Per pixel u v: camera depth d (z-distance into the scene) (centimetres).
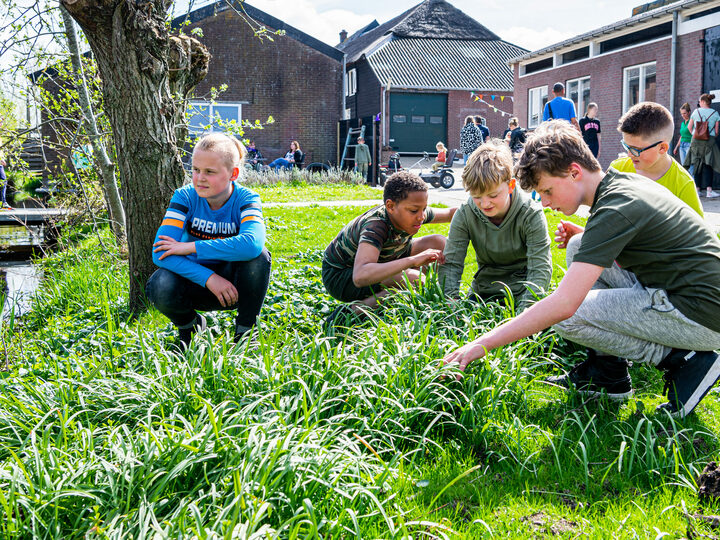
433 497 237
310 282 573
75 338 464
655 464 252
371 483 230
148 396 283
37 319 581
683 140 1459
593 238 281
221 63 2833
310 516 196
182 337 412
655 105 421
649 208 284
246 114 2880
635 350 314
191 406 276
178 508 203
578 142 290
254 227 389
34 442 228
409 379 295
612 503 233
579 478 252
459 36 4025
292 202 1511
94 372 299
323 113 2939
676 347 304
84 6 489
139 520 194
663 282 297
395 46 3881
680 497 233
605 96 2233
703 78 1789
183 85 627
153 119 518
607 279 350
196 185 388
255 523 188
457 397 294
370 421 274
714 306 285
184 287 392
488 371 307
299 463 218
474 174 367
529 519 224
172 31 703
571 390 326
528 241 398
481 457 272
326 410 282
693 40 1812
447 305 387
